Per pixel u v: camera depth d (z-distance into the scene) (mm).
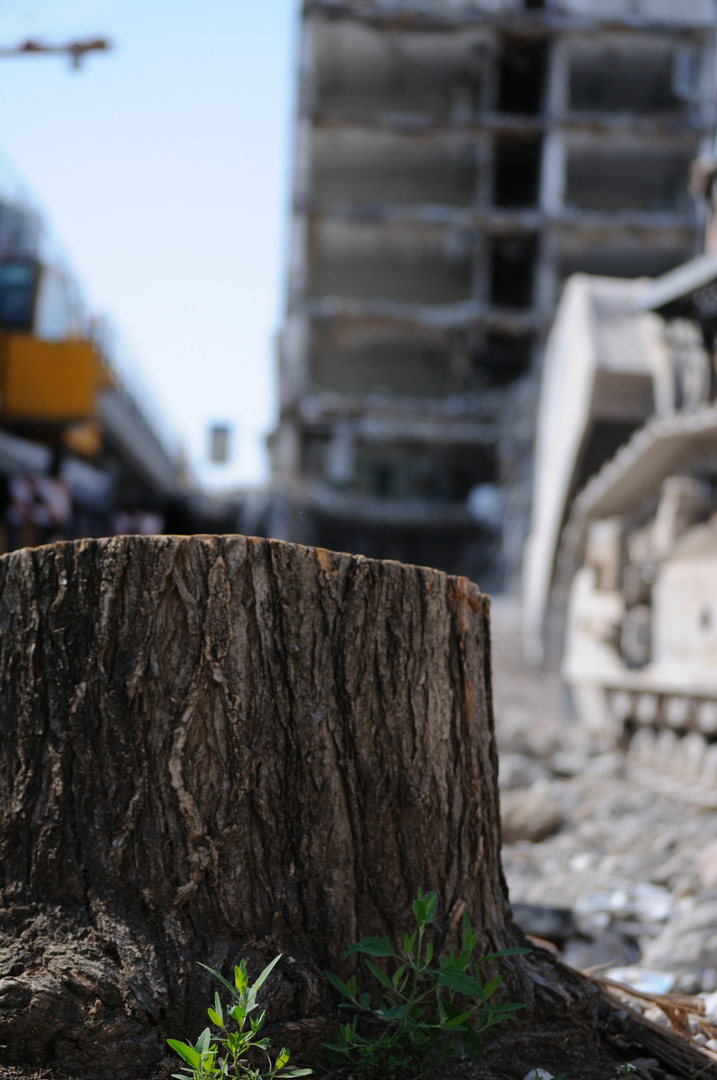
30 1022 2258
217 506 35281
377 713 2678
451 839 2756
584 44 43438
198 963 2375
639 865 5418
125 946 2396
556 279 41969
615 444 13023
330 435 43906
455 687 2840
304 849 2559
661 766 8898
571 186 46938
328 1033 2412
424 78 46219
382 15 42125
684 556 9070
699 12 42875
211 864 2484
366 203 45719
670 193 45875
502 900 2949
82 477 18297
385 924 2615
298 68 43031
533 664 16266
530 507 25047
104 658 2564
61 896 2488
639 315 13062
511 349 44344
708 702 8406
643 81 45719
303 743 2592
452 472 43688
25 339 16922
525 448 25938
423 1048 2404
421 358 47219
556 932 4176
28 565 2680
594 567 10797
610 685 10086
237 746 2547
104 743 2537
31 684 2619
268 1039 2217
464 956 2441
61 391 16922
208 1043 2133
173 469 36500
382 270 47688
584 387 12664
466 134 42969
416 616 2752
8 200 17406
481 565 32812
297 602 2637
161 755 2520
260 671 2594
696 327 10945
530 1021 2707
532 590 16641
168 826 2498
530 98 47094
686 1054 2691
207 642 2551
